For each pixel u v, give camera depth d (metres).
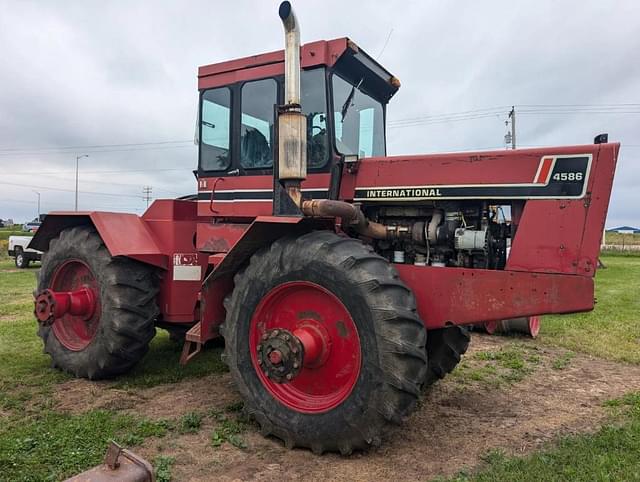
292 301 3.51
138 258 4.50
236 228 4.36
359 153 4.36
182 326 5.11
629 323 7.50
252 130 4.25
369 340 3.04
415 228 3.73
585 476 2.77
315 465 3.05
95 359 4.48
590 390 4.54
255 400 3.47
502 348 6.12
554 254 3.19
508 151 3.41
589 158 3.16
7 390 4.28
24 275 15.89
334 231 3.68
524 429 3.64
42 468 2.86
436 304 3.42
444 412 3.98
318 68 3.90
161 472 2.86
